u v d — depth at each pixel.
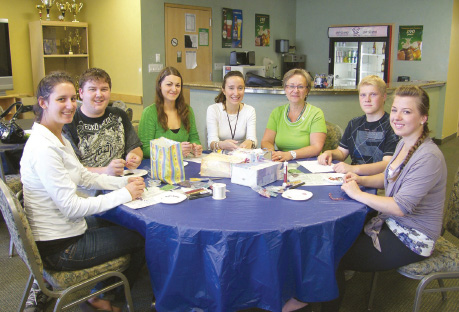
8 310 2.23
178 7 6.19
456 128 7.53
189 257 1.57
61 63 6.41
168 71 2.65
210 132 2.97
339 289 1.92
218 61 7.02
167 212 1.71
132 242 1.85
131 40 5.89
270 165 2.11
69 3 6.39
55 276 1.70
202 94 5.27
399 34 7.18
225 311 1.55
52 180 1.65
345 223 1.69
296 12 8.45
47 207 1.69
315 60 8.36
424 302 2.35
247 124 3.02
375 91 2.37
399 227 1.85
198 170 2.34
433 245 1.81
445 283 2.55
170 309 1.64
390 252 1.85
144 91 5.91
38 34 5.77
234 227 1.54
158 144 2.13
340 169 2.27
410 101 1.74
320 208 1.76
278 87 4.71
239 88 2.88
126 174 2.24
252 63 7.00
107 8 6.16
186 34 6.39
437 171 1.73
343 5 7.79
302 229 1.57
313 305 2.21
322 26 8.14
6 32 5.41
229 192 1.98
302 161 2.58
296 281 1.62
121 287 2.16
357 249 1.89
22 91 6.06
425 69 6.97
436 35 6.75
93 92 2.25
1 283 2.51
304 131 2.83
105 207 1.76
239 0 7.20
